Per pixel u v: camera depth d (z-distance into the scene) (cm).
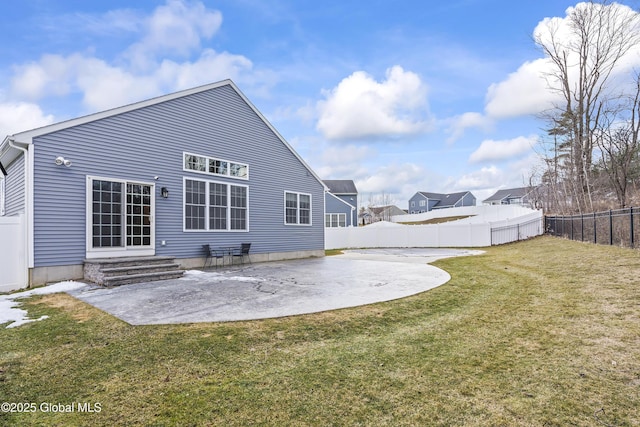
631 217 984
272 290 713
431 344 393
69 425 241
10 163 971
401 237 2269
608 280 649
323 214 1633
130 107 942
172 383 304
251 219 1282
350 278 873
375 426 236
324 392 284
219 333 436
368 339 417
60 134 815
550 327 434
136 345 396
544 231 1997
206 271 1006
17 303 612
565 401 262
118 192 913
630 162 1920
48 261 790
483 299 612
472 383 295
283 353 373
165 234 1013
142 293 682
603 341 377
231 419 247
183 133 1070
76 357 362
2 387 298
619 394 269
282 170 1422
